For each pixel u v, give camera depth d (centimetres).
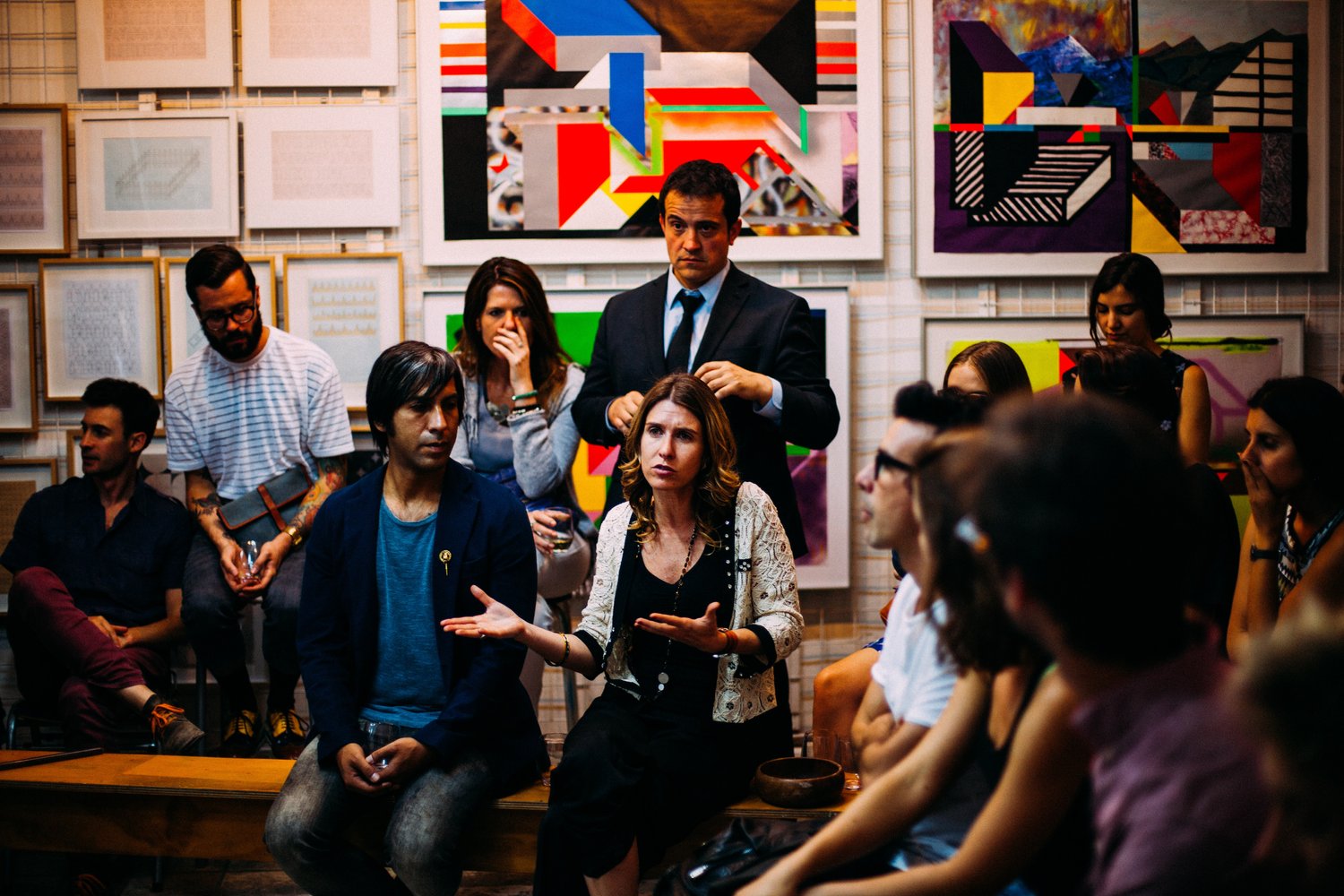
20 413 408
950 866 132
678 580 255
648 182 399
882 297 408
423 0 396
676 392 255
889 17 404
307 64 400
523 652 257
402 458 257
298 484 361
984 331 407
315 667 257
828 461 405
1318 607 87
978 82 402
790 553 264
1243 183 408
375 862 252
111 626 342
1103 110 404
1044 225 405
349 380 403
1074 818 130
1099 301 338
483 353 335
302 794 246
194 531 365
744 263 404
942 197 404
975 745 141
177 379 363
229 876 316
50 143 402
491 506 263
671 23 397
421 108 397
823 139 400
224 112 400
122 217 404
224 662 349
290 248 405
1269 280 414
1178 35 404
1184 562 109
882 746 161
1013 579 112
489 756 254
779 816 240
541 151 398
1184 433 325
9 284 406
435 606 256
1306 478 256
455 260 400
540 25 396
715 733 247
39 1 401
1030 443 110
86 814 267
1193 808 105
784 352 302
